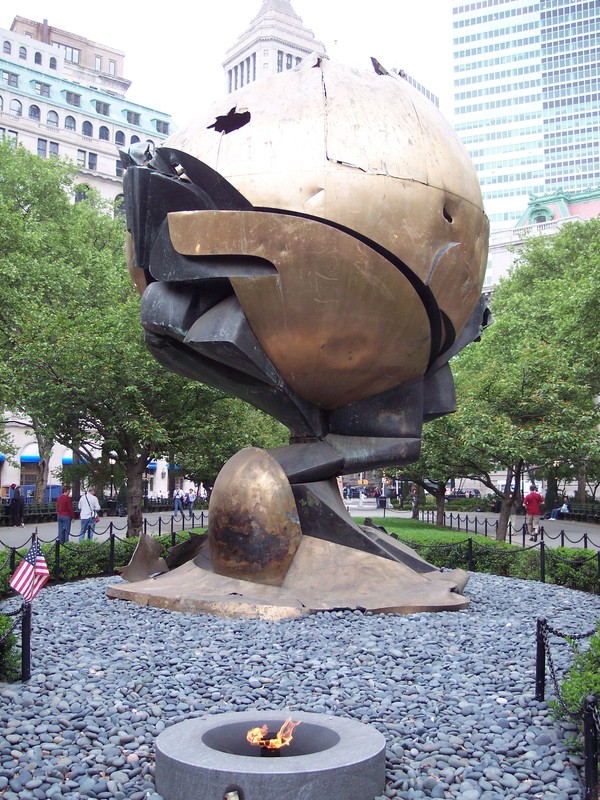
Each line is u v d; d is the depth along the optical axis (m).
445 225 7.87
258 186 7.48
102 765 4.42
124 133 63.09
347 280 7.51
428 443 18.14
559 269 34.94
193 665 6.31
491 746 4.73
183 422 15.78
